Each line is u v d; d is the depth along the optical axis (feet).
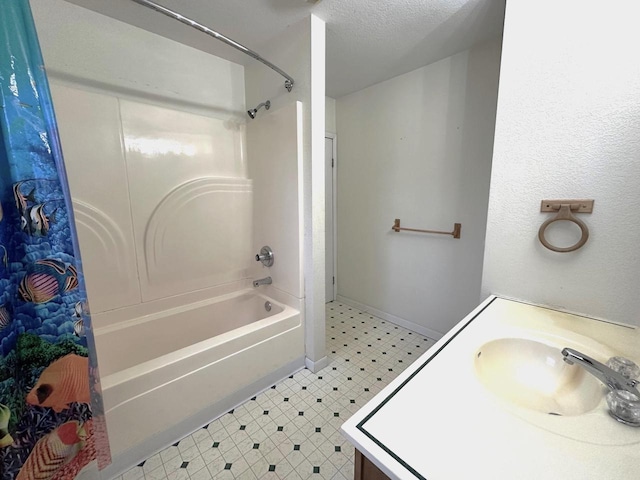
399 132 7.59
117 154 5.18
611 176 3.17
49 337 2.78
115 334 5.24
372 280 9.02
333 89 8.32
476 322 3.35
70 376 2.93
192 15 4.88
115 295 5.39
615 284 3.28
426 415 1.94
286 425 4.65
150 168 5.60
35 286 2.67
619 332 3.10
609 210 3.22
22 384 2.59
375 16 4.92
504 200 3.96
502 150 3.89
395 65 6.81
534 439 1.75
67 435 2.92
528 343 2.98
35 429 2.66
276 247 6.46
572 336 3.02
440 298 7.35
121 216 5.33
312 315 5.92
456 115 6.43
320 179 5.56
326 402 5.19
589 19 3.11
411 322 8.11
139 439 3.92
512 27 3.62
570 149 3.39
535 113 3.59
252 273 7.40
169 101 5.76
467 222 6.58
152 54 5.46
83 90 4.76
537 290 3.84
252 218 7.21
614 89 3.06
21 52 2.46
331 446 4.25
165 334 5.88
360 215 9.04
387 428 1.83
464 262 6.77
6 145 2.45
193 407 4.44
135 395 3.83
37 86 2.58
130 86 5.24
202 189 6.35
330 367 6.32
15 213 2.55
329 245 9.78
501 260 4.09
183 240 6.20
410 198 7.61
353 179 9.05
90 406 3.11
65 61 4.56
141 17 4.93
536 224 3.74
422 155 7.20
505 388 2.74
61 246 2.82
